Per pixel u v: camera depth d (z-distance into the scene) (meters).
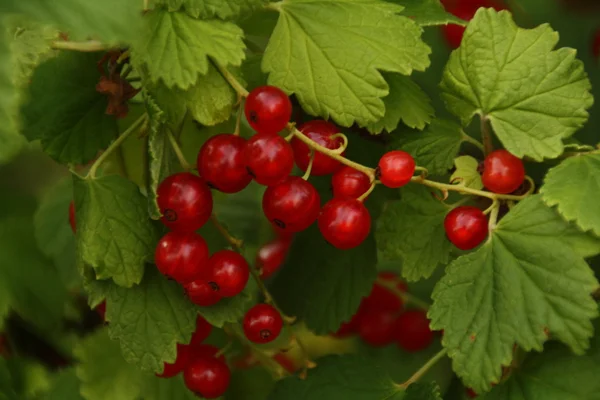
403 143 0.39
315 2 0.38
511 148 0.37
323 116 0.37
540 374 0.38
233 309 0.38
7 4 0.34
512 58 0.38
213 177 0.37
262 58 0.38
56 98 0.38
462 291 0.37
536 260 0.37
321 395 0.40
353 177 0.37
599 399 0.37
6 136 0.33
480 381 0.37
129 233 0.37
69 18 0.34
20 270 0.41
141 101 0.40
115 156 0.40
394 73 0.38
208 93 0.36
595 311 0.36
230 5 0.36
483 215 0.38
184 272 0.37
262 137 0.36
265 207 0.37
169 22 0.36
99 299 0.37
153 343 0.38
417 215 0.39
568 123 0.37
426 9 0.39
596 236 0.37
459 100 0.38
